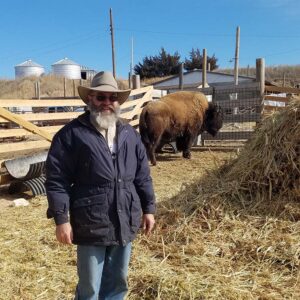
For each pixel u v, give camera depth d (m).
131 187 2.75
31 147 8.12
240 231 4.41
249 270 3.80
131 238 2.74
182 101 10.14
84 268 2.68
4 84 44.28
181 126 10.10
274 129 4.95
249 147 5.34
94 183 2.62
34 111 18.33
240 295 3.36
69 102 9.52
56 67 54.12
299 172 4.62
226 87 12.38
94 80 2.71
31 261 4.21
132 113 12.16
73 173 2.66
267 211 4.63
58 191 2.58
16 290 3.60
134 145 2.78
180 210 4.88
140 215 2.82
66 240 2.56
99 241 2.63
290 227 4.33
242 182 5.00
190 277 3.64
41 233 5.00
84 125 2.63
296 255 3.88
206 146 12.88
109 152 2.64
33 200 6.77
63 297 3.49
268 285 3.55
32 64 55.62
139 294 3.46
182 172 8.94
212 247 4.21
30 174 6.99
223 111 12.04
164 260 4.04
